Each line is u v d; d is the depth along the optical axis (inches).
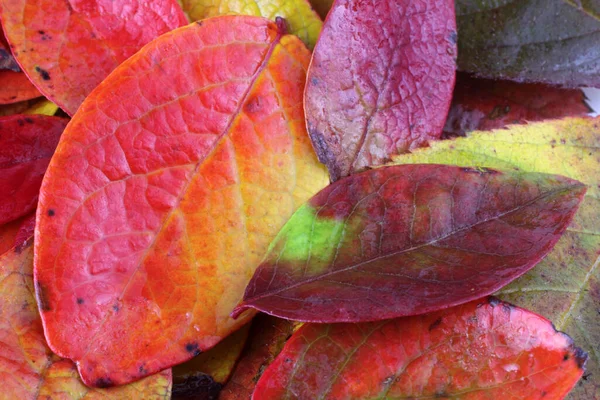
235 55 7.0
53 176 6.7
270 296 6.7
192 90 6.9
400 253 6.8
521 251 6.7
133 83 6.8
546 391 6.6
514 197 6.8
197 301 6.8
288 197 7.0
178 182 6.9
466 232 6.8
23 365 6.7
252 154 7.0
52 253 6.7
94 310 6.7
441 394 6.6
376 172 6.9
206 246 6.9
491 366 6.6
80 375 6.7
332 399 6.6
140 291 6.8
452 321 6.7
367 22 7.0
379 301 6.6
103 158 6.8
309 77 7.0
